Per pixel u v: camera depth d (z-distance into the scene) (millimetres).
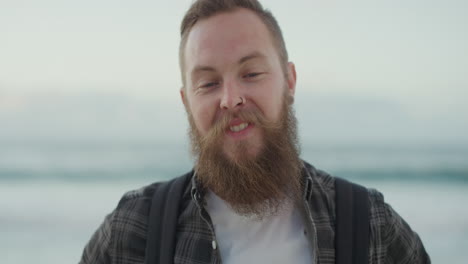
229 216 1677
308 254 1610
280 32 1778
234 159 1593
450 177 18984
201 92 1631
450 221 11547
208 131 1629
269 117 1614
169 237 1661
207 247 1626
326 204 1688
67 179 18812
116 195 15789
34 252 9219
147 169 20625
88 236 10625
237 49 1579
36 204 14172
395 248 1726
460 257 8773
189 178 1812
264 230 1649
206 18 1648
